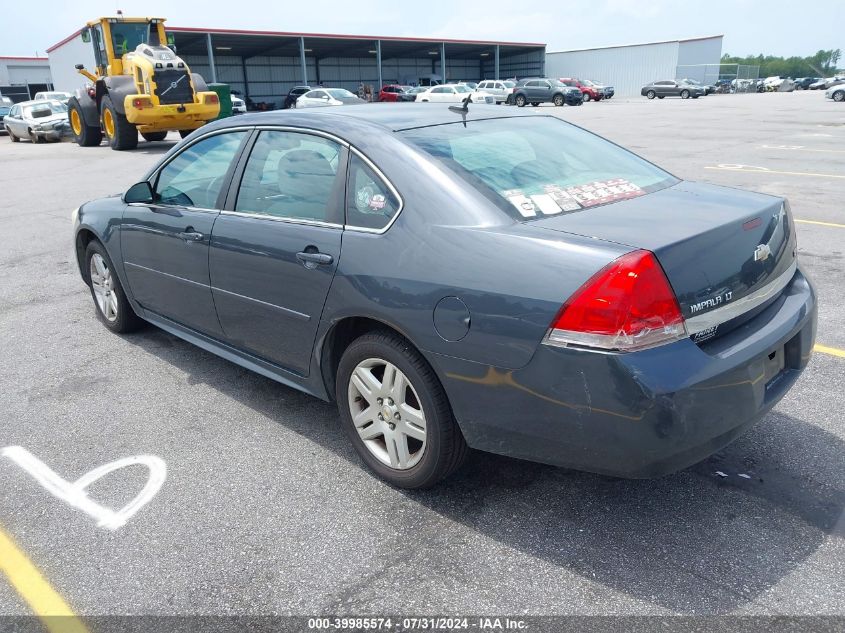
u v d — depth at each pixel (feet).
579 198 9.11
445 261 8.30
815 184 32.99
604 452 7.51
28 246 26.20
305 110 11.25
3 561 8.60
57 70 149.07
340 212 9.68
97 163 53.21
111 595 7.95
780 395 8.54
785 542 8.38
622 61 206.49
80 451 11.14
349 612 7.56
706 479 9.70
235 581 8.10
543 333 7.49
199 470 10.48
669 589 7.69
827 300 16.85
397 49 182.50
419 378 8.77
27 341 16.15
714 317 7.77
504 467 10.23
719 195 9.64
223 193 11.73
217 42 150.71
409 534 8.82
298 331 10.37
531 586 7.82
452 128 10.33
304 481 10.10
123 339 16.11
